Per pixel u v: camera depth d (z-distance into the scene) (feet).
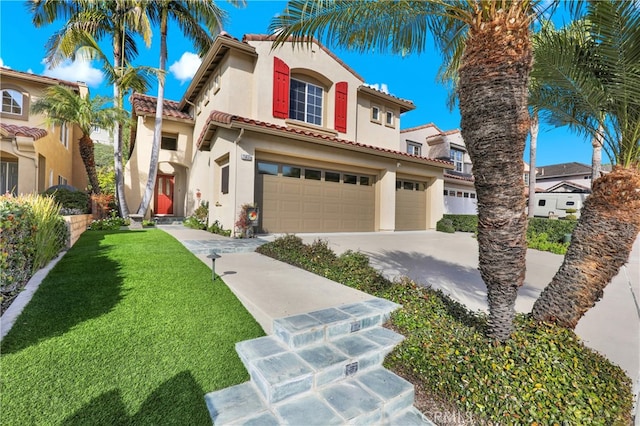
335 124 47.34
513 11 9.32
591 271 11.02
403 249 31.73
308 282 17.26
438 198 55.52
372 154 43.86
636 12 10.27
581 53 12.58
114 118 43.29
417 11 12.34
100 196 45.19
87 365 9.08
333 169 42.09
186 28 49.14
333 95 47.52
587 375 9.64
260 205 35.76
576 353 10.34
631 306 17.29
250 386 9.28
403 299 15.02
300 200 39.11
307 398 9.05
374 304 14.06
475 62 9.84
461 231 55.42
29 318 11.27
